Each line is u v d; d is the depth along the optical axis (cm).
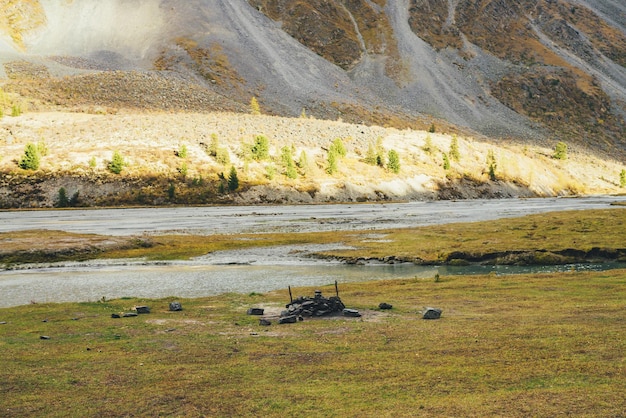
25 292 4300
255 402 1562
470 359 1920
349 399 1564
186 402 1575
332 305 2994
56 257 6244
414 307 3141
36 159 15338
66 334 2531
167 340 2370
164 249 6844
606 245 6334
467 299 3412
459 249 6281
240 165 17188
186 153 17012
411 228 8756
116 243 6931
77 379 1806
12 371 1903
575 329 2306
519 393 1544
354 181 17762
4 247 6406
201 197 15388
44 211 13175
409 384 1678
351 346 2188
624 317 2553
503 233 7681
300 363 1961
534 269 5475
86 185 15050
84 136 17938
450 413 1416
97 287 4503
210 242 7375
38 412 1506
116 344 2305
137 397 1622
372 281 4666
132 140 17838
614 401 1445
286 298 3697
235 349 2189
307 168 17625
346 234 8088
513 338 2194
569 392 1532
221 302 3538
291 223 9994
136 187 15275
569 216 10088
